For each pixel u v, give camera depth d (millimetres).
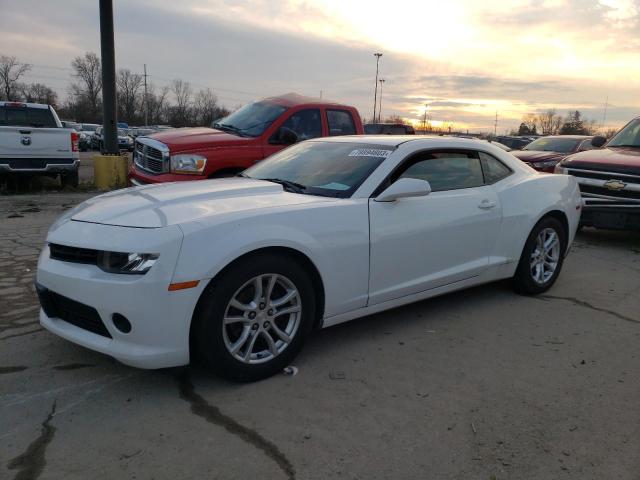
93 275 2871
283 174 4207
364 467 2420
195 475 2330
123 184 11633
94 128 45031
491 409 2941
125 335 2838
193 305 2861
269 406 2914
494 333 4055
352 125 8375
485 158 4656
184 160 6754
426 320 4297
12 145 10172
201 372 3287
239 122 7902
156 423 2717
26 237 6617
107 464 2385
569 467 2457
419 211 3902
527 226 4742
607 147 8422
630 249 7336
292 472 2369
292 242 3170
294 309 3275
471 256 4367
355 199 3623
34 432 2611
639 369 3494
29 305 4270
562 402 3039
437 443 2613
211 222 2963
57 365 3309
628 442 2662
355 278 3570
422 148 4137
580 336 4039
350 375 3305
